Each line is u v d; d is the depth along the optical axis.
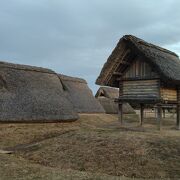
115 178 13.57
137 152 16.62
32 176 13.54
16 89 29.12
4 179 12.91
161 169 14.83
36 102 29.30
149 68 23.33
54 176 13.57
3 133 24.84
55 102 31.30
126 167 15.40
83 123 33.78
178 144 17.42
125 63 24.23
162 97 22.98
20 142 23.98
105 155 16.88
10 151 20.11
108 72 24.20
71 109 32.38
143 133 20.50
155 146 17.16
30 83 31.36
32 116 27.69
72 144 19.27
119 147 17.48
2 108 26.31
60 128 28.11
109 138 19.08
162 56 24.20
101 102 51.94
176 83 22.42
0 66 30.55
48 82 34.28
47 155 18.30
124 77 24.81
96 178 13.36
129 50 23.53
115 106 53.47
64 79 44.75
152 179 13.70
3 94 27.61
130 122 35.53
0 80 28.89
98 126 28.66
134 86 24.22
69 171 14.83
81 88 46.84
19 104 27.75
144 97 23.53
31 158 18.23
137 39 23.03
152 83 23.17
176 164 15.18
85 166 16.14
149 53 22.53
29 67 33.97
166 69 22.14
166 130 23.53
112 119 43.31
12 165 15.61
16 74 31.16
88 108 43.62
